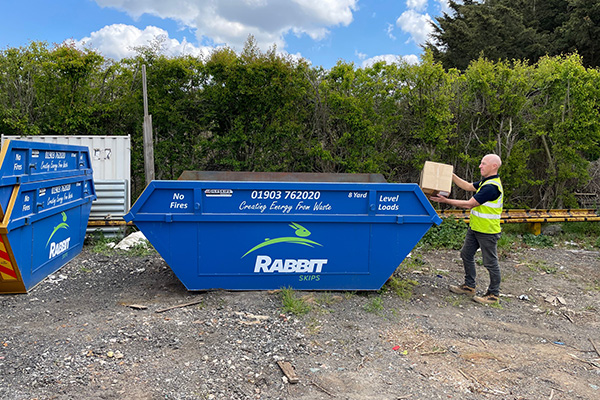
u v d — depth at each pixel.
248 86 9.05
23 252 5.15
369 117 9.57
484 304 5.50
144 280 5.87
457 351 4.12
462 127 10.07
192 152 9.57
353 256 5.32
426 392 3.37
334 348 4.02
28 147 5.20
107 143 8.90
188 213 5.04
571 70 9.52
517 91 9.70
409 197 5.22
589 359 4.11
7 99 9.55
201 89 9.44
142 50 9.14
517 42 27.34
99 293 5.37
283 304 4.88
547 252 8.39
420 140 10.05
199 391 3.22
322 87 9.48
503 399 3.32
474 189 5.79
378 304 5.09
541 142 10.52
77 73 9.01
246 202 5.08
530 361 4.00
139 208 4.98
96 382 3.28
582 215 9.72
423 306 5.29
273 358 3.75
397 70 9.47
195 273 5.20
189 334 4.11
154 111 9.05
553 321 5.08
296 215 5.14
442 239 8.38
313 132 9.87
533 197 10.95
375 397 3.26
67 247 6.58
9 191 4.86
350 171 9.60
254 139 9.41
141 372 3.44
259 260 5.23
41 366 3.47
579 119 9.66
